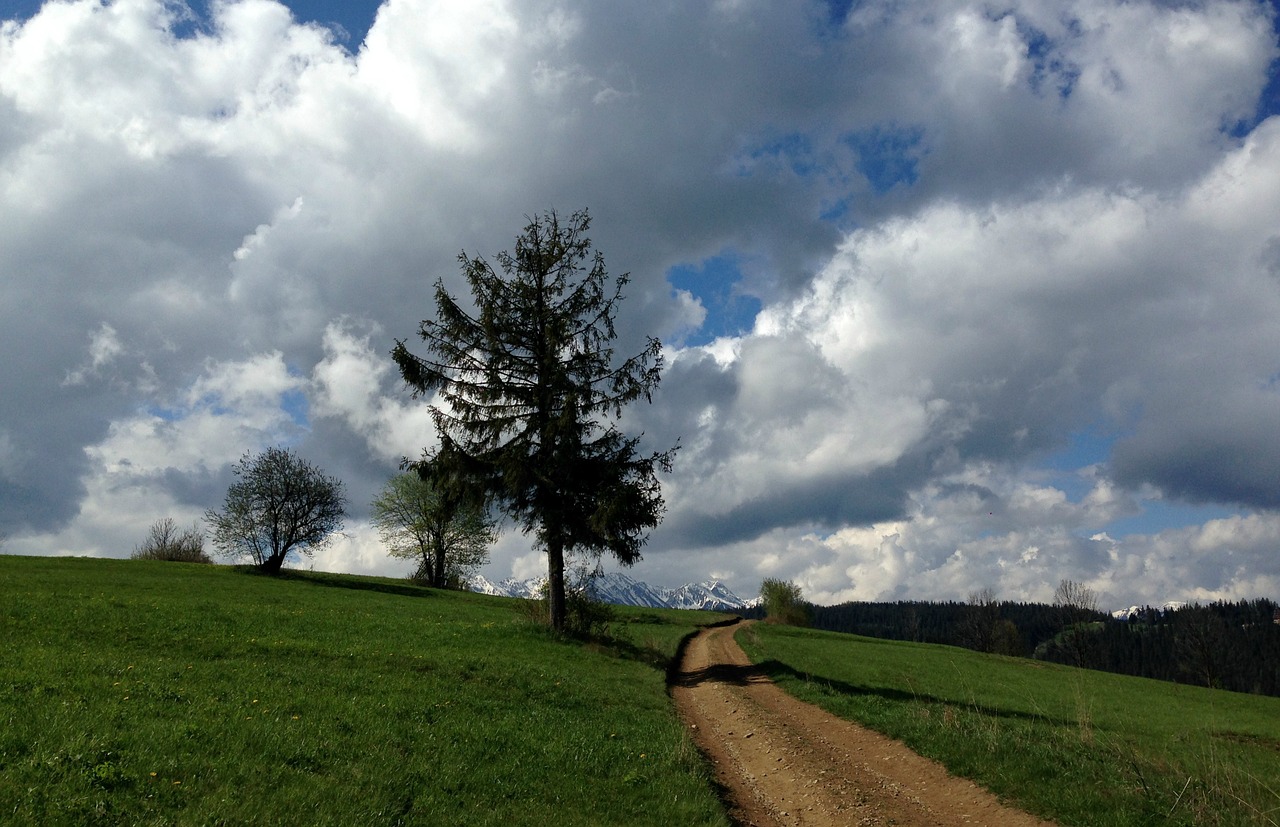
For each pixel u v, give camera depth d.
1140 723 29.47
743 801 12.64
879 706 21.03
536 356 32.94
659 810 10.98
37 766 8.80
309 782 9.73
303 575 73.12
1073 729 21.89
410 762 11.41
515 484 30.47
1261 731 30.22
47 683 13.24
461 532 82.69
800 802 12.59
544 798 10.95
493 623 35.00
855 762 15.19
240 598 42.00
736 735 18.00
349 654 21.23
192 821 8.05
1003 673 47.50
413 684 17.91
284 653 20.78
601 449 32.00
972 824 11.34
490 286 33.06
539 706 17.84
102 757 9.43
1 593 29.73
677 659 36.28
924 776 13.93
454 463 30.95
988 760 13.67
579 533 31.25
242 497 70.38
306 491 71.69
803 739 17.34
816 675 30.91
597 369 33.09
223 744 10.73
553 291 34.12
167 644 20.84
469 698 17.19
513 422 32.03
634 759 13.63
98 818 7.83
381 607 45.59
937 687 33.62
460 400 31.84
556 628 31.81
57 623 22.64
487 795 10.62
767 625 74.31
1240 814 10.73
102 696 12.85
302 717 13.15
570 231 34.66
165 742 10.35
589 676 23.83
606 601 35.91
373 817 8.93
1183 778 12.40
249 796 8.91
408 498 82.25
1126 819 10.36
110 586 40.84
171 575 55.03
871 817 11.60
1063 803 11.27
